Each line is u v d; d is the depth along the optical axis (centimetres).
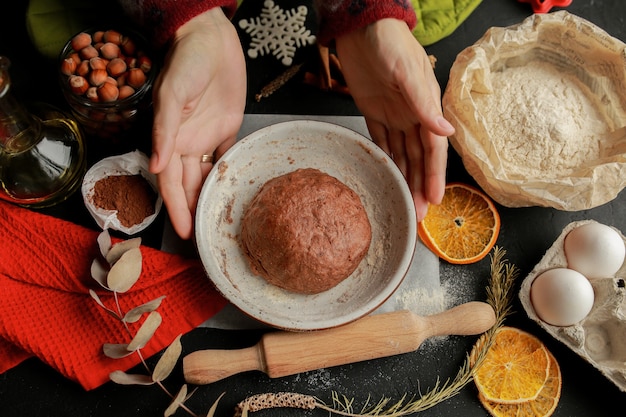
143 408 55
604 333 57
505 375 56
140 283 55
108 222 55
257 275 55
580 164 58
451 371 57
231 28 57
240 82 58
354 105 62
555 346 58
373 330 54
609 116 60
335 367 56
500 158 58
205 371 52
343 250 53
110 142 60
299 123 56
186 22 54
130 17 58
